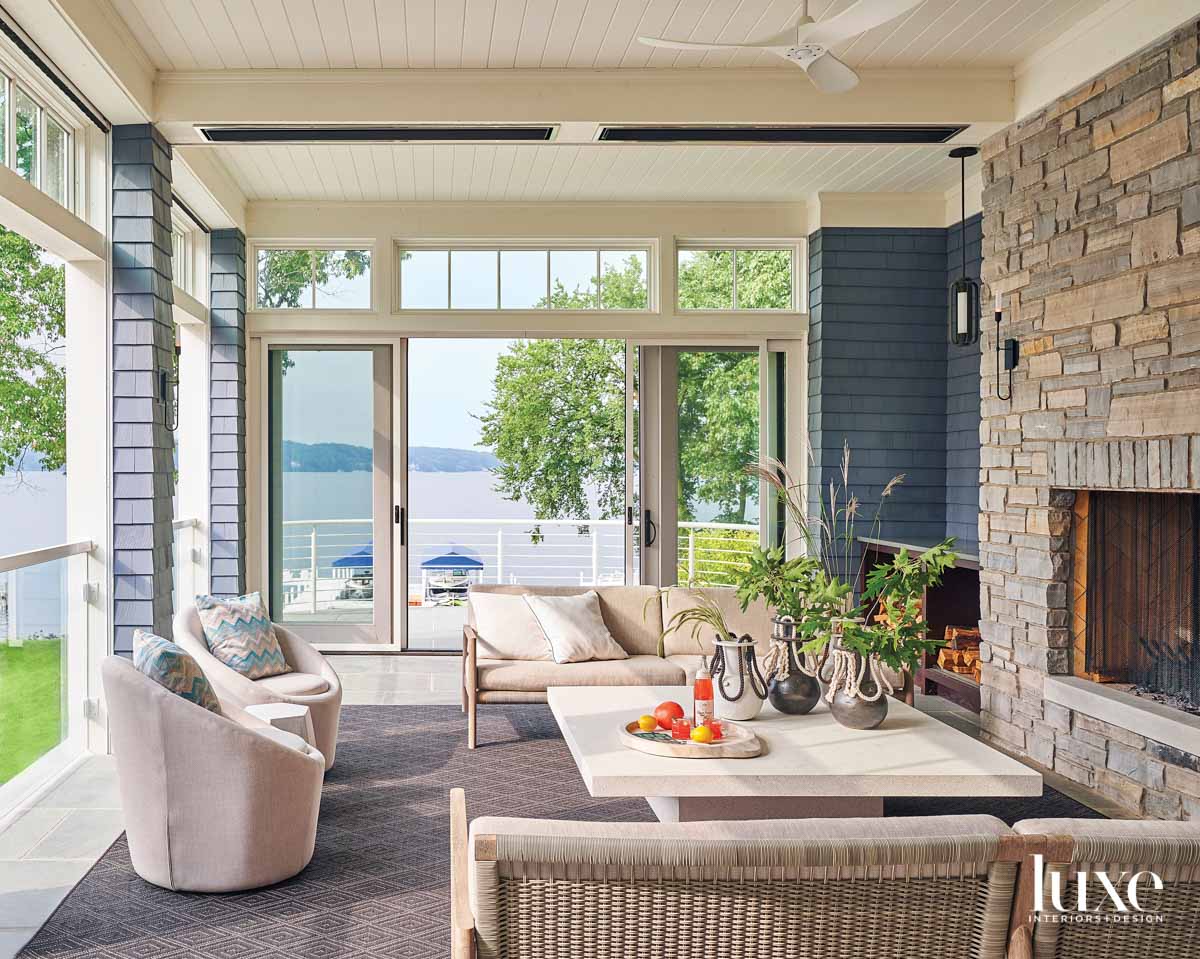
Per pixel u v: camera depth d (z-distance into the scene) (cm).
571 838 157
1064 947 163
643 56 502
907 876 161
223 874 331
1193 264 386
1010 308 521
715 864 157
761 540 784
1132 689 453
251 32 469
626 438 780
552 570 1430
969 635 646
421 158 653
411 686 663
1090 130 454
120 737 338
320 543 780
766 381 781
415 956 291
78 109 473
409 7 446
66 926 308
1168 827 163
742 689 388
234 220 716
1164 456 399
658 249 771
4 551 1032
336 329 768
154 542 502
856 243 746
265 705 416
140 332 503
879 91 520
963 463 719
